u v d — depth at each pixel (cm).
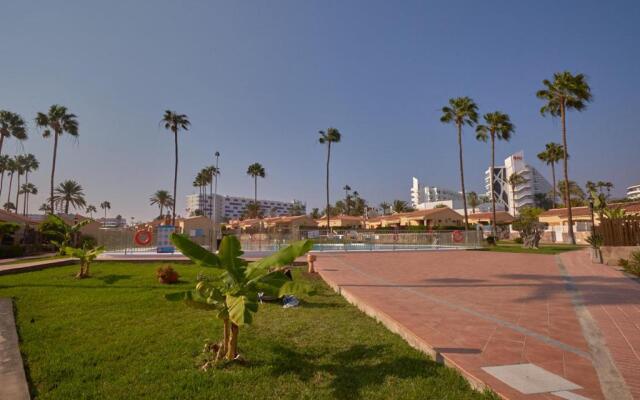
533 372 408
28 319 675
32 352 498
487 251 2595
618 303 784
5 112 4716
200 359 466
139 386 390
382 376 418
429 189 16675
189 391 378
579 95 3191
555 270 1412
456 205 10831
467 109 3944
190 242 465
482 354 464
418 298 836
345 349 516
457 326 595
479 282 1102
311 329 622
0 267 1445
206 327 620
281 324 654
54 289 1013
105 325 635
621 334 557
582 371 413
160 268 1173
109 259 1920
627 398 348
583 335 550
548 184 13762
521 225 4466
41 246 3098
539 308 738
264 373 427
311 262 1420
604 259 1639
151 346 521
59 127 4538
